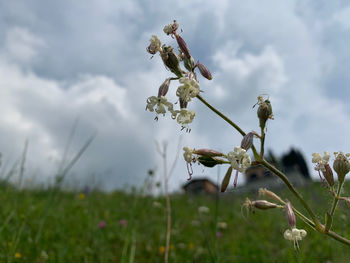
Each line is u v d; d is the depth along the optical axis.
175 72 0.12
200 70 0.12
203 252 0.28
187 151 0.12
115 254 0.28
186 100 0.12
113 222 0.35
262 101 0.12
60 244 0.27
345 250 0.23
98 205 0.45
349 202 0.12
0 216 0.27
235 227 0.36
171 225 0.31
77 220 0.35
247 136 0.12
